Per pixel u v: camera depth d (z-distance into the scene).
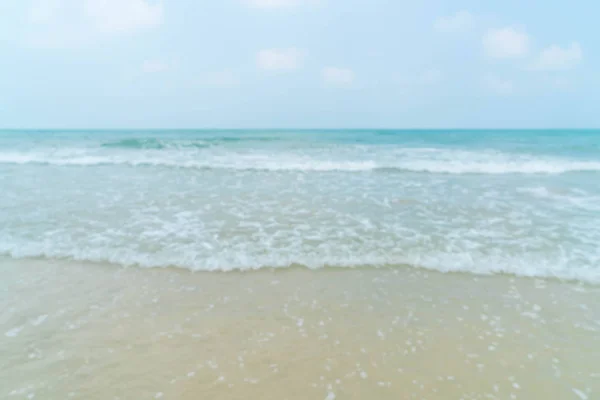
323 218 7.62
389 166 13.94
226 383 3.16
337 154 17.20
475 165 14.30
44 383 3.14
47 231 6.66
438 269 5.39
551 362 3.46
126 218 7.46
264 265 5.46
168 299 4.52
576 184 11.31
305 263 5.53
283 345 3.69
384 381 3.20
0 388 3.08
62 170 13.02
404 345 3.70
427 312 4.31
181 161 14.95
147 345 3.65
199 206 8.44
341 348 3.65
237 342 3.72
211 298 4.56
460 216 7.84
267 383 3.16
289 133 36.28
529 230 6.95
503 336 3.86
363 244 6.22
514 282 5.03
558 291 4.79
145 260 5.56
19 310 4.23
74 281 4.94
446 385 3.16
